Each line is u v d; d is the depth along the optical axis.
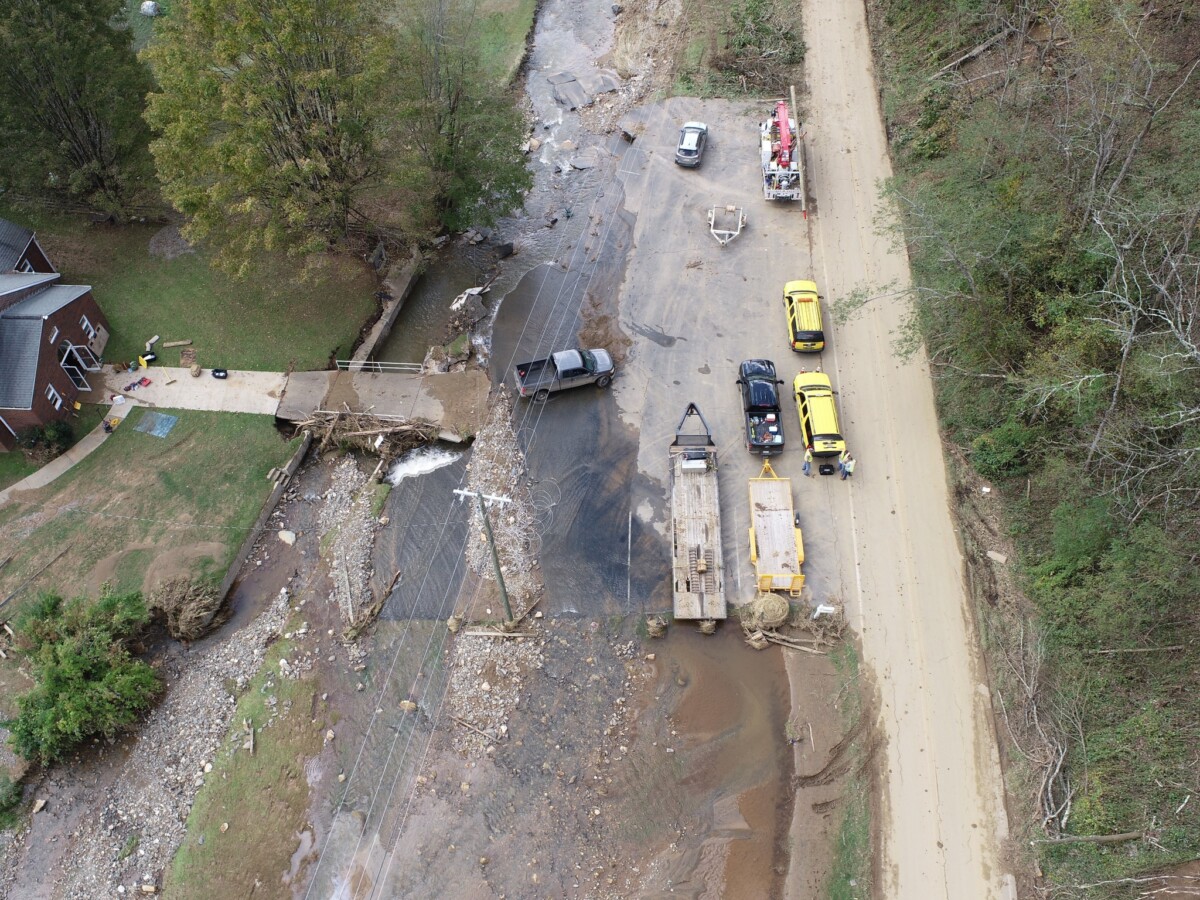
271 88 33.72
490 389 38.00
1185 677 25.75
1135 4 35.06
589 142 48.78
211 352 40.00
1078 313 31.00
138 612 30.61
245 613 32.41
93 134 42.91
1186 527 27.41
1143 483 28.36
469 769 27.83
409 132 38.81
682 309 39.56
